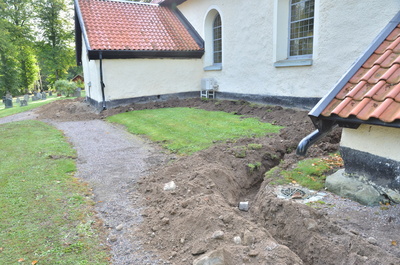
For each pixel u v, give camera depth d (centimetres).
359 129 393
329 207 367
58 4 3731
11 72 4253
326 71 911
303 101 1010
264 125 882
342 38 847
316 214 330
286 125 867
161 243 322
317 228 308
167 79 1503
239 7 1251
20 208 408
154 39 1467
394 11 708
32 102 2467
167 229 345
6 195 452
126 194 462
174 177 513
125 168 585
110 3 1591
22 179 525
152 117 1117
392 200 358
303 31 1045
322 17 897
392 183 360
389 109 325
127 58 1375
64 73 4503
